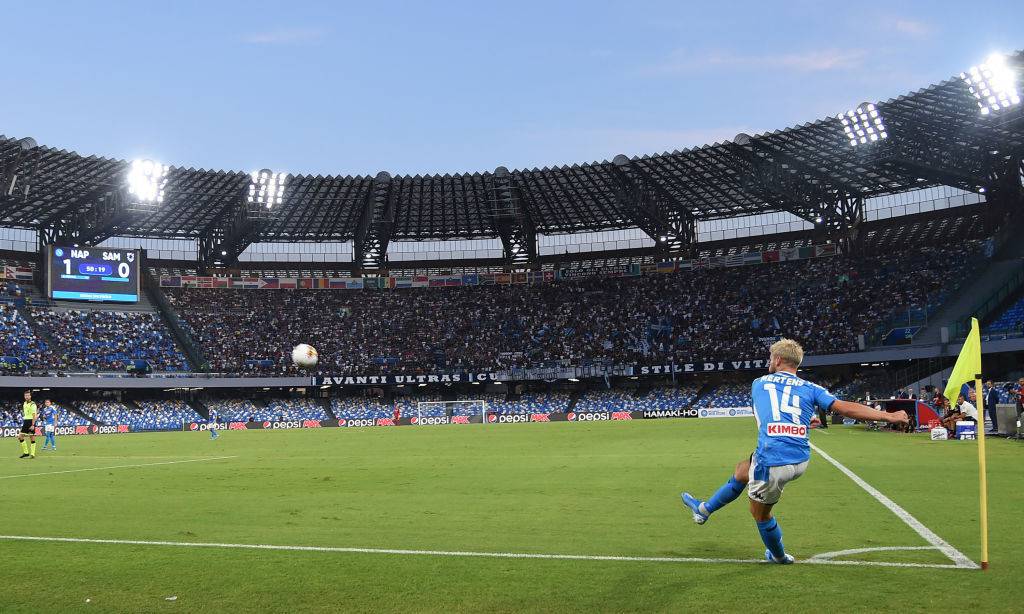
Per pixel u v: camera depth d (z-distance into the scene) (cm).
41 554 925
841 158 6184
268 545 967
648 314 8231
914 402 3619
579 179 7169
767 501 771
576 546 938
